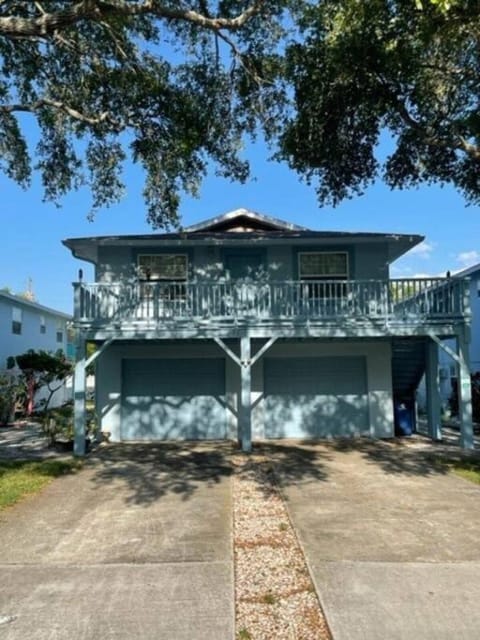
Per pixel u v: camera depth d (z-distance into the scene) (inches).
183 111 436.8
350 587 178.4
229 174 472.7
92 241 564.4
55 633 149.2
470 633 147.3
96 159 502.3
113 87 440.8
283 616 157.8
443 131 441.7
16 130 500.4
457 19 299.7
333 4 362.9
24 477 368.5
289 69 416.5
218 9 386.0
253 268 589.3
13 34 299.4
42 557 210.8
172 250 589.0
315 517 268.2
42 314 983.6
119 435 582.9
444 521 259.8
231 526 253.1
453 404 776.3
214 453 485.7
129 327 504.1
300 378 593.3
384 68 380.5
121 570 195.9
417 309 516.1
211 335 504.4
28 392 818.8
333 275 585.9
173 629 150.8
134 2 320.5
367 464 422.9
